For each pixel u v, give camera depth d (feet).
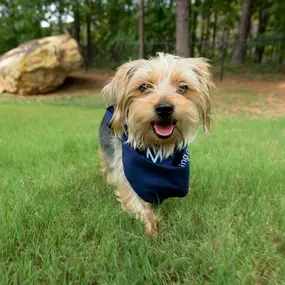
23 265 0.87
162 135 1.22
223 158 2.13
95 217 1.18
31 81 7.11
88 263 0.91
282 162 2.07
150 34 12.14
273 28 13.03
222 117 4.90
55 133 2.96
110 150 1.55
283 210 1.31
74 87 8.26
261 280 0.92
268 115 5.40
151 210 1.35
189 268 0.91
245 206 1.38
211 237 1.08
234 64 11.18
